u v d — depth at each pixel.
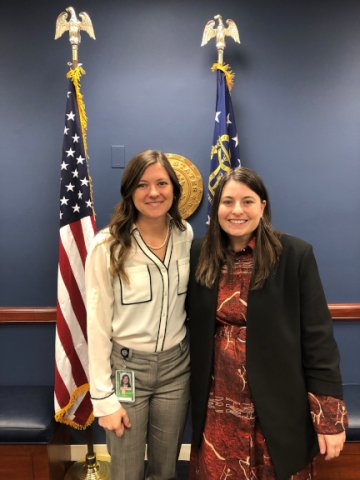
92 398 1.28
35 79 1.96
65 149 1.75
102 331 1.28
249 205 1.15
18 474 1.75
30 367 2.13
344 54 1.93
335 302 2.08
